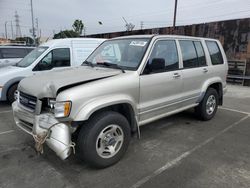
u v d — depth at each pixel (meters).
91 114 3.00
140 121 3.76
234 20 11.98
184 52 4.50
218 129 4.85
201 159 3.55
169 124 5.11
